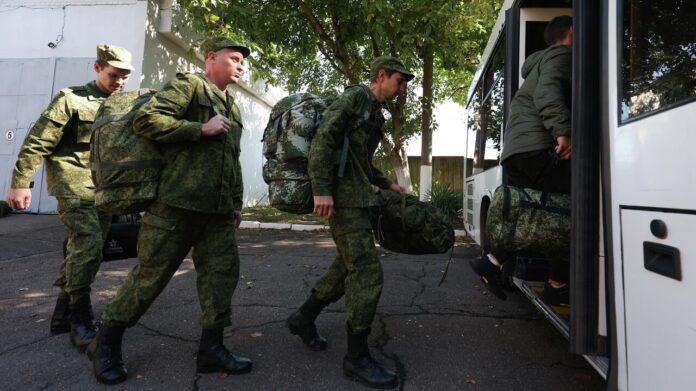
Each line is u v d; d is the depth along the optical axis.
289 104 2.52
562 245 2.35
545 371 2.63
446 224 2.69
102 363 2.42
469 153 6.23
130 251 3.33
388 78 2.54
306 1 9.21
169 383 2.43
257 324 3.36
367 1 7.49
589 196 1.91
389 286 4.52
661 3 1.57
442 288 4.46
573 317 1.92
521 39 3.70
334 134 2.33
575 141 1.95
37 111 9.22
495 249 2.49
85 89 3.05
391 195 2.67
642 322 1.54
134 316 2.40
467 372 2.60
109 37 8.90
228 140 2.55
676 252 1.37
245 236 7.97
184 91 2.37
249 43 8.81
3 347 2.90
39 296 4.07
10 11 9.29
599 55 1.93
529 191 2.44
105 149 2.30
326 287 2.76
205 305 2.53
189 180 2.34
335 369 2.61
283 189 2.38
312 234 8.25
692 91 1.39
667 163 1.42
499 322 3.46
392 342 3.05
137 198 2.26
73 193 2.88
